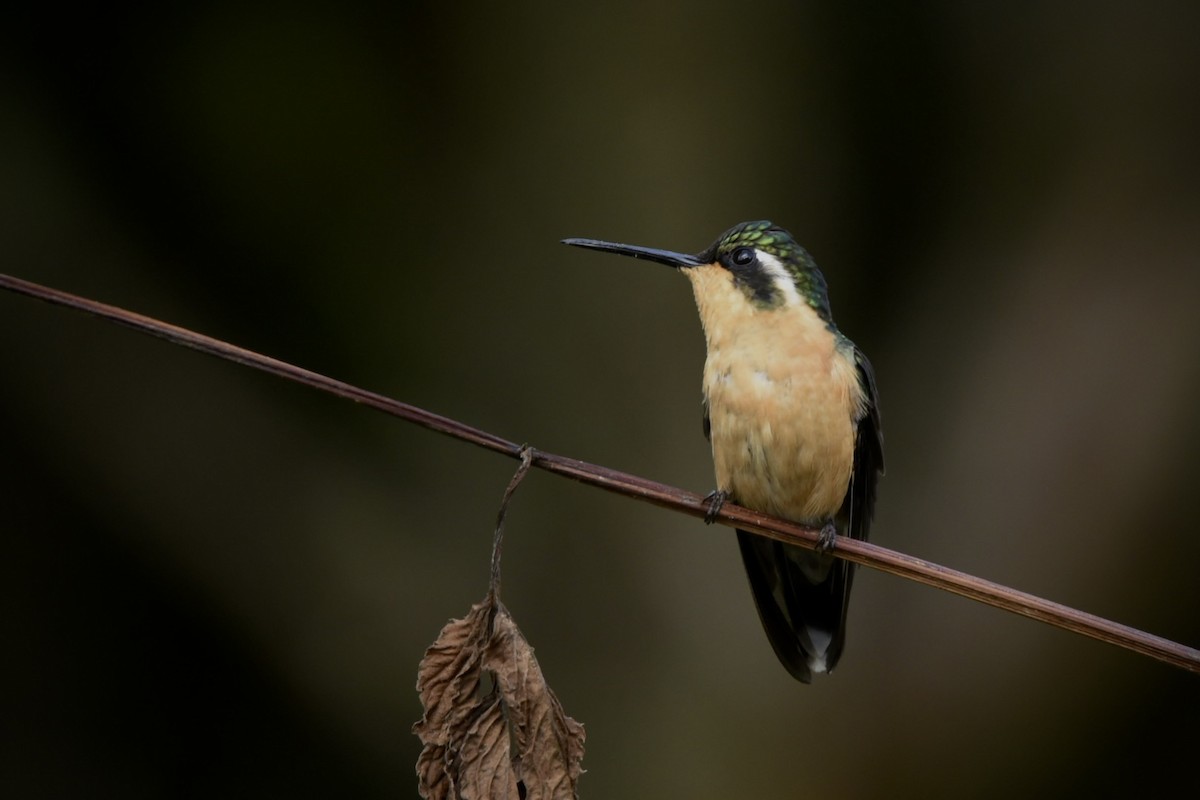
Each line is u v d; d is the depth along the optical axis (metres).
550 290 11.77
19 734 10.73
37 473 10.84
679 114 11.88
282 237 11.70
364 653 10.70
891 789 10.55
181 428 10.91
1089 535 10.70
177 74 11.66
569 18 11.76
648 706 10.73
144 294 11.28
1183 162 11.48
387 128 11.88
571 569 11.10
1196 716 10.49
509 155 11.92
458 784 4.39
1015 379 11.38
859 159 12.56
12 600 10.83
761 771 10.59
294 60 11.73
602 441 11.51
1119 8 12.01
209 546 10.74
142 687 10.99
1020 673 10.62
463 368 11.66
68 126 11.39
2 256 10.91
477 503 11.25
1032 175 12.15
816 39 12.22
